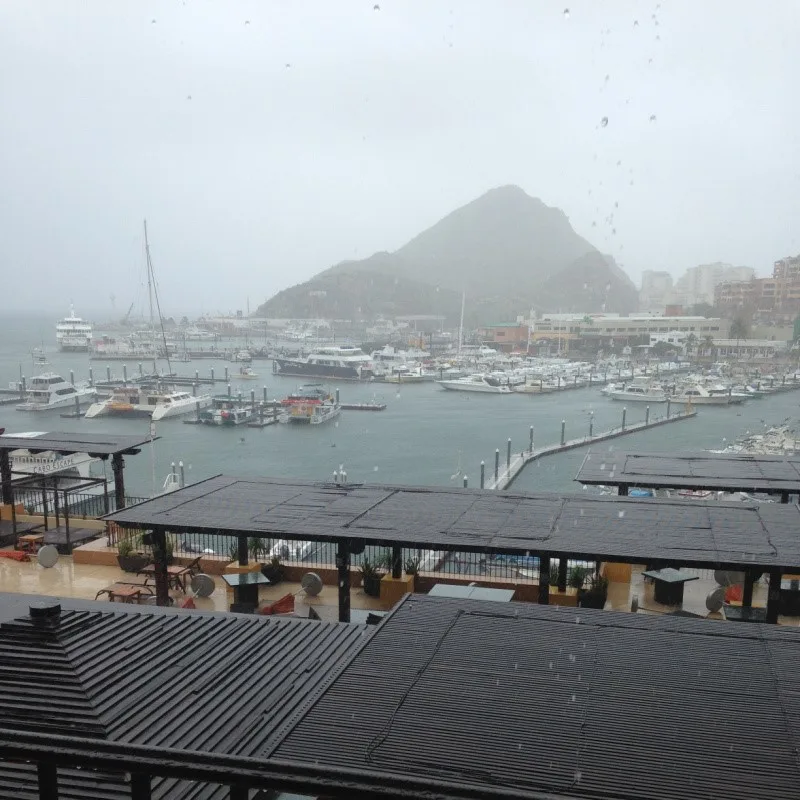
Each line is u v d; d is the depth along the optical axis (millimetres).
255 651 9773
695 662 9031
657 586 17297
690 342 195625
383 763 6844
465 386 150000
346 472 81562
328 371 168875
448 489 18672
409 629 10094
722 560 13023
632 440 96812
